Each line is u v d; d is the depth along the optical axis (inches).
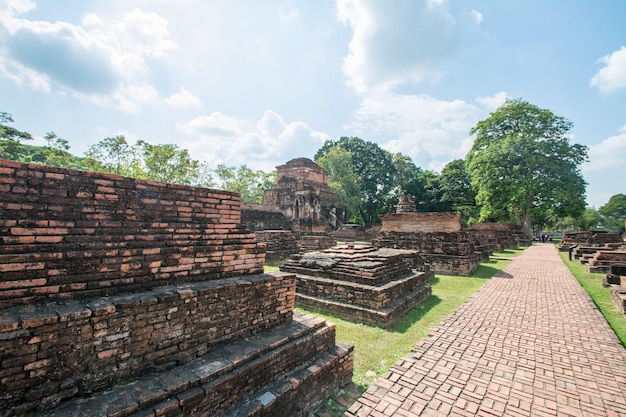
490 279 519.8
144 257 141.9
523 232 1462.8
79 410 102.7
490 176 1449.3
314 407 164.4
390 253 429.4
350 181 1772.9
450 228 696.4
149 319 128.6
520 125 1459.2
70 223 127.2
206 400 123.4
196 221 169.6
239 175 1770.4
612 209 2977.4
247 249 186.9
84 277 124.0
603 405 167.8
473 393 177.3
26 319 100.2
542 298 390.0
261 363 146.0
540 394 177.5
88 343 112.6
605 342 250.2
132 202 147.5
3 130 1197.1
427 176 2207.2
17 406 97.3
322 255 402.0
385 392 177.3
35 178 121.7
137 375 124.1
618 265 467.8
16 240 113.4
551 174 1384.1
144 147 1060.5
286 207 1380.4
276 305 185.5
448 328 280.2
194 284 156.1
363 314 299.1
